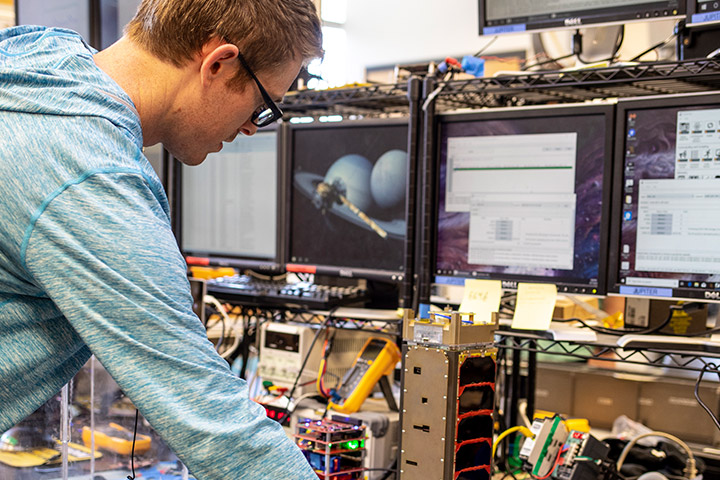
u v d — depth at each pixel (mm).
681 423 1804
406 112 1935
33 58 623
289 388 1694
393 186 1688
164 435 553
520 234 1495
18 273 580
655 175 1363
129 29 696
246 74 685
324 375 1698
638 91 1657
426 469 1162
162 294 569
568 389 1938
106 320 546
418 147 1573
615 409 1884
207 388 574
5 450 1275
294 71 734
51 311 621
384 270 1702
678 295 1345
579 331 1395
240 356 1939
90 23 1917
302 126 1805
